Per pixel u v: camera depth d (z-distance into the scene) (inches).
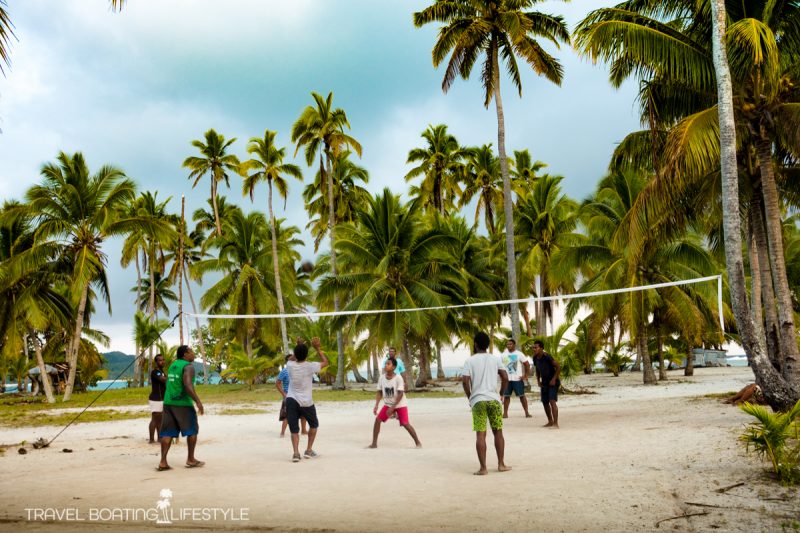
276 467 320.2
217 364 2117.4
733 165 412.5
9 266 978.1
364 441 426.3
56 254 1036.5
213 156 1745.8
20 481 292.5
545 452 335.3
